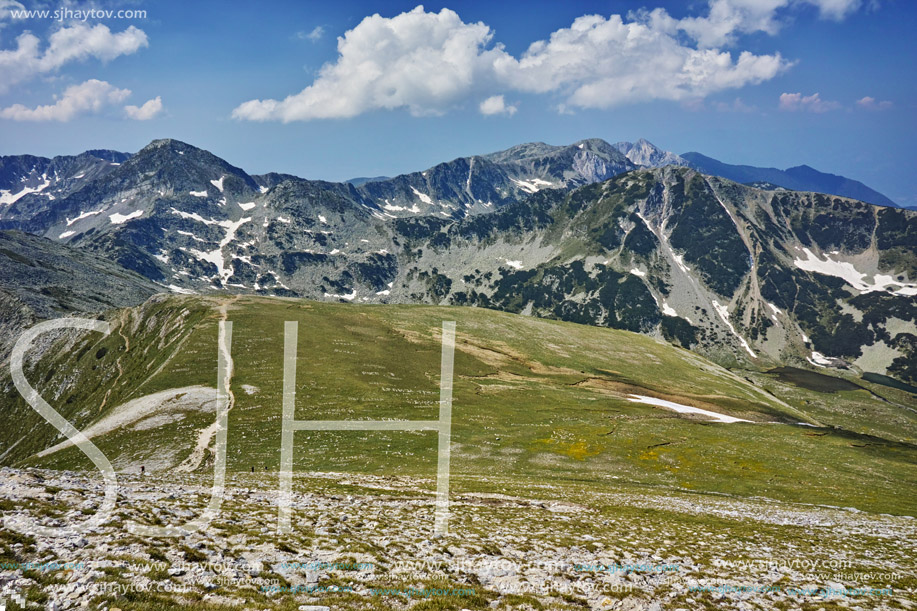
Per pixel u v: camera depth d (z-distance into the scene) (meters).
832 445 105.62
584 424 103.62
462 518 33.88
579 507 44.66
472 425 97.81
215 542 21.05
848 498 69.75
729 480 76.94
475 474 70.31
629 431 100.12
